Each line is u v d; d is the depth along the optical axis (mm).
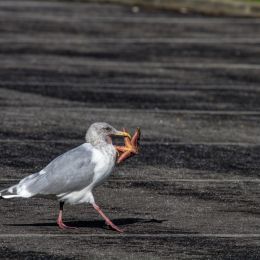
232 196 12812
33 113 18219
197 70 23578
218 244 10617
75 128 17016
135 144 11195
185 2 37594
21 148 15453
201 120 18016
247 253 10289
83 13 35844
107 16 34844
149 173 14023
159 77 22516
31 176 10758
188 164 14672
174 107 19109
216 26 32219
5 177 13570
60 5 39188
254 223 11516
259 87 21562
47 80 21750
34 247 10383
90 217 11703
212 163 14781
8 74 22391
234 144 16156
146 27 31641
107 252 10234
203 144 16078
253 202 12516
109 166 10977
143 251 10297
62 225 11172
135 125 17375
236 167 14555
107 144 11016
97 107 18906
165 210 12055
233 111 18922
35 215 11727
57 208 12070
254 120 18141
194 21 33562
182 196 12773
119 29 31047
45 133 16594
